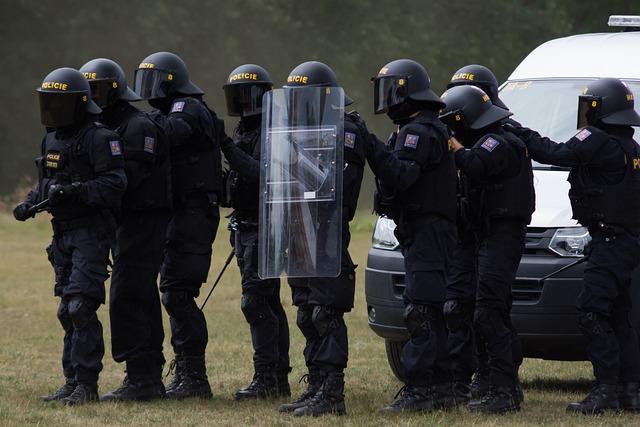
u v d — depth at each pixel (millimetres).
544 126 32438
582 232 27750
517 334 26984
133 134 26031
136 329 26797
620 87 25609
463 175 25578
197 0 130875
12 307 48156
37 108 130375
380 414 25047
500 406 25438
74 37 129375
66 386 27312
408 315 25094
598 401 25531
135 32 129375
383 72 25078
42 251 72625
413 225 25000
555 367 34656
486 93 27000
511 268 25328
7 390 28703
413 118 25188
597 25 144250
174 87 27047
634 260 25625
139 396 26828
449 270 25484
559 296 27516
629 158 25344
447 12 140625
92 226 26078
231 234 28609
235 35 131250
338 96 24312
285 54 132750
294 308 48562
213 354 36438
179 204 27109
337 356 24797
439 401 25750
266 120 24672
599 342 25516
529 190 25375
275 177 24562
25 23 129250
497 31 141000
